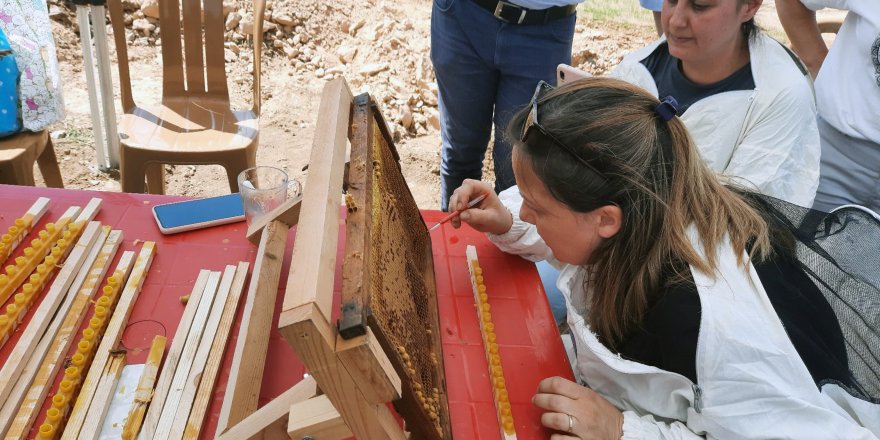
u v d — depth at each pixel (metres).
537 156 1.26
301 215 1.03
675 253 1.28
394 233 1.40
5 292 1.47
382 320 1.05
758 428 1.21
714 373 1.22
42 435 1.20
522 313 1.68
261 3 3.11
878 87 2.36
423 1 5.63
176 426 1.24
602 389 1.54
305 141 4.38
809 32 2.83
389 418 1.06
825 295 1.36
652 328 1.35
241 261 1.72
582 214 1.30
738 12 1.95
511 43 2.82
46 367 1.32
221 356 1.41
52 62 2.88
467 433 1.34
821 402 1.23
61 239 1.65
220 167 4.11
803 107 2.05
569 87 1.34
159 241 1.76
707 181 1.36
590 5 5.82
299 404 1.04
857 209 1.50
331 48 5.19
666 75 2.32
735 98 2.08
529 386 1.47
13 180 2.71
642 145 1.25
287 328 0.85
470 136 3.21
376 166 1.37
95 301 1.53
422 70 4.94
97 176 3.76
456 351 1.54
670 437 1.32
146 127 3.04
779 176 2.05
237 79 4.69
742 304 1.24
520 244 1.82
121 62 3.08
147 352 1.43
